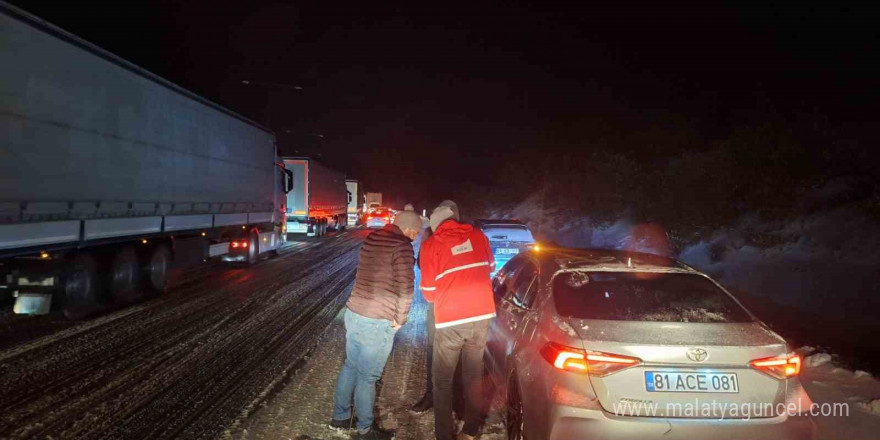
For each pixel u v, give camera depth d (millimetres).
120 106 9406
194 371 6238
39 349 6977
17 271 8227
